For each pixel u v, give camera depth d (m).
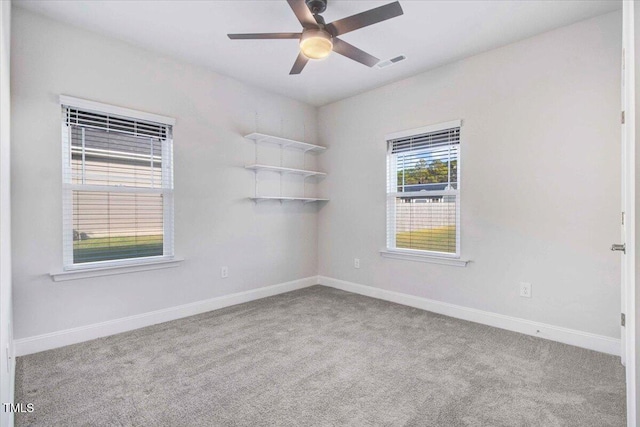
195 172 3.45
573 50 2.64
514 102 2.94
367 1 2.38
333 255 4.57
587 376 2.16
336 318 3.30
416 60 3.29
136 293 3.05
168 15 2.56
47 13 2.52
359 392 2.00
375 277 4.09
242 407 1.85
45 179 2.57
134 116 3.00
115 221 2.96
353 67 3.45
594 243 2.56
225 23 2.68
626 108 1.30
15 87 2.44
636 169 1.16
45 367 2.29
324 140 4.66
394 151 3.90
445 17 2.56
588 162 2.57
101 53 2.84
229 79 3.72
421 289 3.64
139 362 2.37
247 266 3.93
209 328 3.03
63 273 2.62
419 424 1.71
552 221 2.75
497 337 2.81
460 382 2.10
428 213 3.60
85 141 2.79
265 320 3.25
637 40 1.17
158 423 1.72
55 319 2.62
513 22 2.62
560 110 2.70
